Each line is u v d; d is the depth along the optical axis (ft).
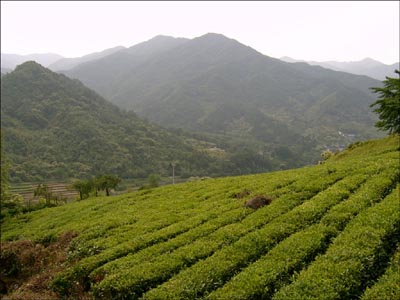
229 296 45.55
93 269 66.33
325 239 57.57
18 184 542.98
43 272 78.84
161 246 68.39
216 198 102.47
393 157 108.47
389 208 62.44
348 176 91.91
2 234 123.85
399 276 42.83
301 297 41.63
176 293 49.29
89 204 141.08
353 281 43.19
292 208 76.79
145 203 115.96
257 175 136.15
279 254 54.19
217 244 63.82
